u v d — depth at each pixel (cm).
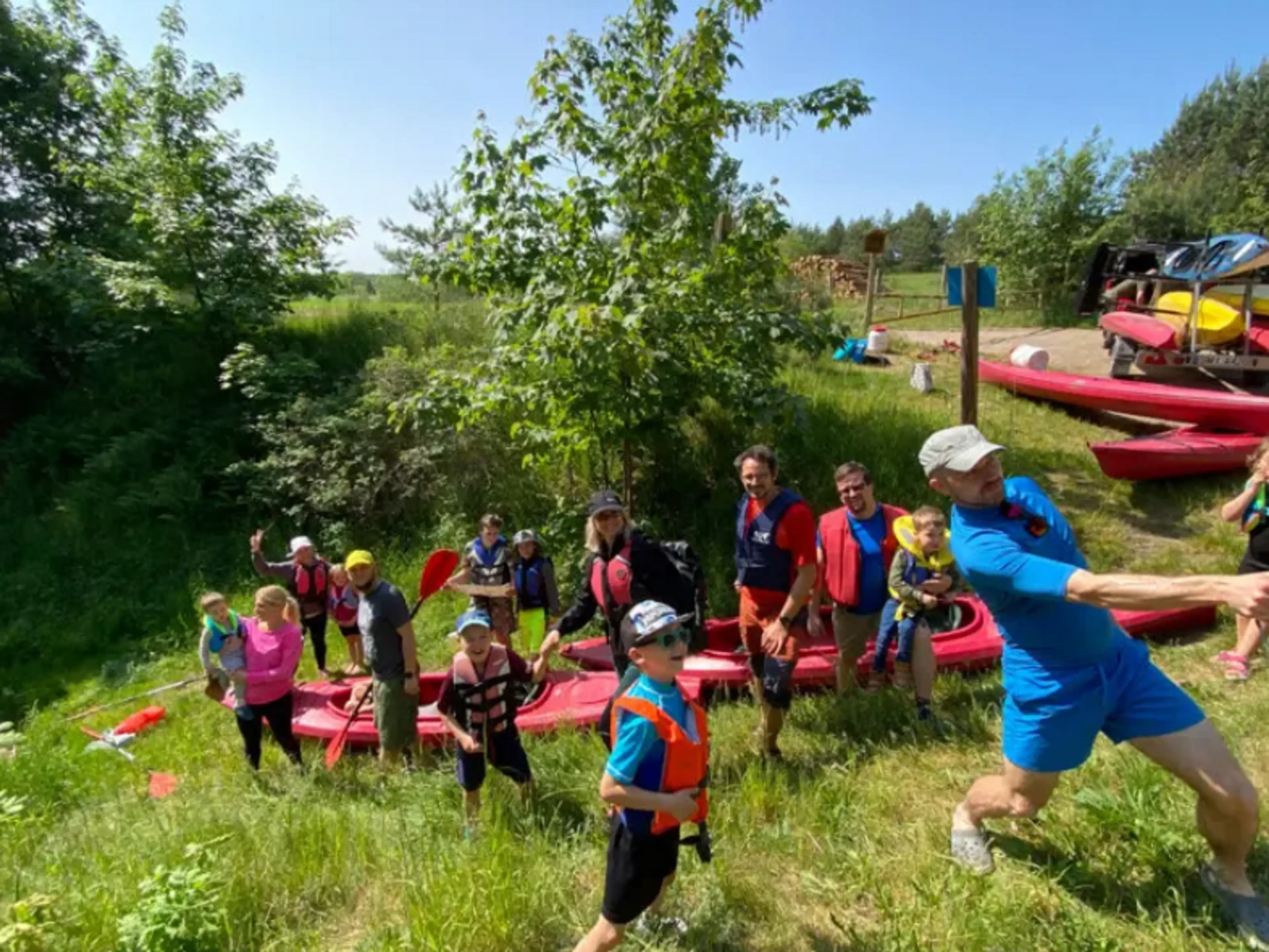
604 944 283
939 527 479
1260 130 3947
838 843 360
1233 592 217
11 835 462
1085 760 293
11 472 1195
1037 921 298
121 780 607
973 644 592
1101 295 1306
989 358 1422
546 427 831
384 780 510
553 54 716
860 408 1067
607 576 403
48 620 944
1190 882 307
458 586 697
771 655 427
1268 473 495
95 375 1333
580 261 743
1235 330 1060
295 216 1283
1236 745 409
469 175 742
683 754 268
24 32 1366
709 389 767
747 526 446
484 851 361
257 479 1050
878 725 484
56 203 1427
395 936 313
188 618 916
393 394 1029
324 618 759
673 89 688
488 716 416
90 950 308
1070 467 964
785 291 1524
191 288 1289
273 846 387
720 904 324
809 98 725
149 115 1197
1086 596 247
